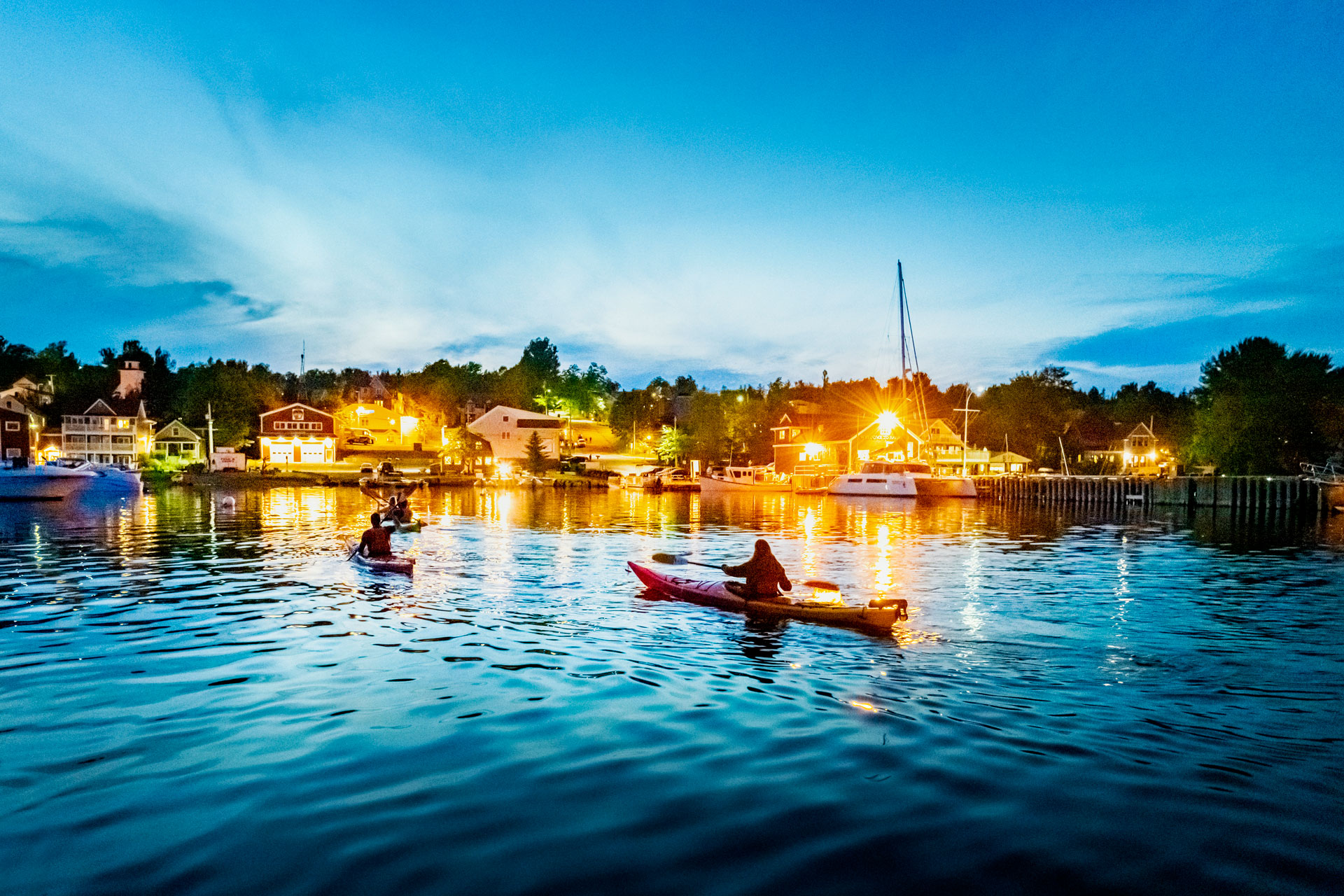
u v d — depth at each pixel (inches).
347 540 975.6
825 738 282.5
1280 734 294.2
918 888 185.2
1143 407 4143.7
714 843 205.5
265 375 4394.7
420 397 4687.5
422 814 221.0
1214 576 732.0
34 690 337.4
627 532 1192.8
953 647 428.1
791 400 3671.3
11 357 4099.4
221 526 1205.7
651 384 5078.7
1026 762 262.4
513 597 574.6
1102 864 196.4
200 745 272.8
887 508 1962.4
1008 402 3575.3
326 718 302.4
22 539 1000.9
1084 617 519.5
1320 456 2226.9
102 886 183.6
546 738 281.0
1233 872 194.1
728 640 438.6
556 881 186.2
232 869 191.6
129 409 3479.3
